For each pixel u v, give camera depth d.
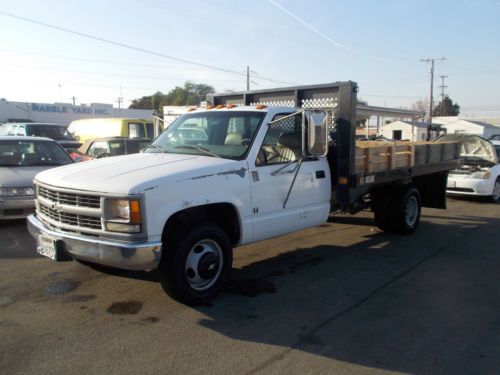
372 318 4.55
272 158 5.46
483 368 3.62
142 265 4.17
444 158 9.13
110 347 3.86
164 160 4.95
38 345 3.87
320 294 5.20
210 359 3.69
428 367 3.63
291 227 5.72
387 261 6.57
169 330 4.20
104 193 4.17
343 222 9.32
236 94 7.71
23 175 8.21
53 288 5.21
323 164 6.22
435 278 5.83
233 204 4.90
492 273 6.05
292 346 3.94
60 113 43.94
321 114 5.23
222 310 4.68
